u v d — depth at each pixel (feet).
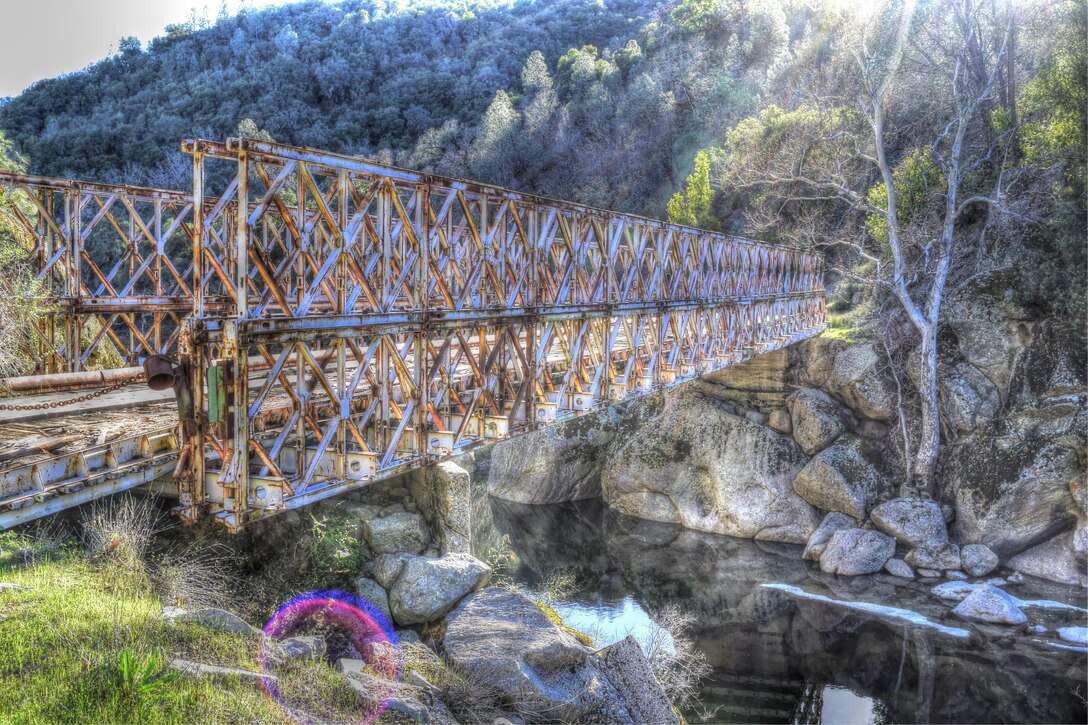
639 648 34.04
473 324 28.94
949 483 75.46
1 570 25.38
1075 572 67.00
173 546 29.76
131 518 27.61
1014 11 97.45
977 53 98.89
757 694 51.29
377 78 275.18
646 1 330.95
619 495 92.79
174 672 19.88
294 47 291.38
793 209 116.26
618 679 32.04
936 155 88.38
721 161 140.87
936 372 79.20
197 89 241.76
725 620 62.80
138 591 25.31
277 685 21.89
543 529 86.53
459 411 30.71
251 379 33.60
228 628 24.72
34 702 17.51
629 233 41.22
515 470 96.12
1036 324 76.33
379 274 24.70
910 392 81.35
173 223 43.80
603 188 190.49
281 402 27.37
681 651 53.47
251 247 20.13
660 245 44.75
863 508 76.84
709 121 180.04
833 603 64.64
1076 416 68.59
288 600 29.60
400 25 339.57
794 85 169.99
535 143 210.59
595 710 29.14
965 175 89.61
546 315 33.37
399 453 27.04
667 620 59.77
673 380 47.65
